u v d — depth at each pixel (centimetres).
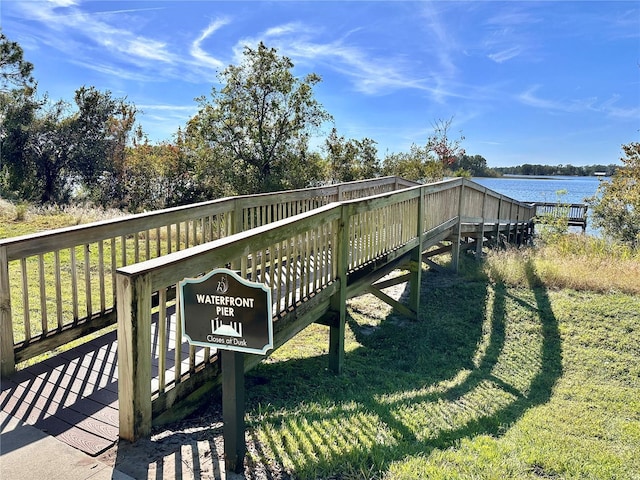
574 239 1081
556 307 605
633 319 548
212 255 243
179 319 238
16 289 487
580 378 417
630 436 298
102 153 1734
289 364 399
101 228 335
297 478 195
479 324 576
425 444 254
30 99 1686
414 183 940
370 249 468
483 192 944
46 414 236
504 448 259
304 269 349
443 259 909
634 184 1254
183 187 1513
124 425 212
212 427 241
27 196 1606
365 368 423
